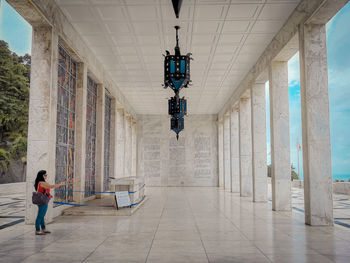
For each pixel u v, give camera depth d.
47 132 8.90
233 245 6.38
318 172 8.89
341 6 8.17
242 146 18.23
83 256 5.58
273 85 12.27
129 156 25.73
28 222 8.73
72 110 12.10
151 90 19.97
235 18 10.31
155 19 10.38
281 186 11.94
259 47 12.88
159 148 28.38
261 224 8.83
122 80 17.73
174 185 27.98
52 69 9.20
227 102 22.80
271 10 9.85
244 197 17.41
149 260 5.34
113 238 7.02
